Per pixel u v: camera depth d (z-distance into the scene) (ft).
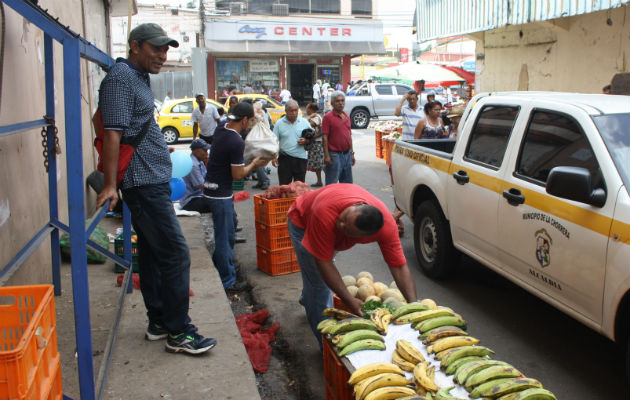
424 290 18.26
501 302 17.21
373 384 8.12
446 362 8.50
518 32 38.19
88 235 9.57
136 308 15.29
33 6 8.31
